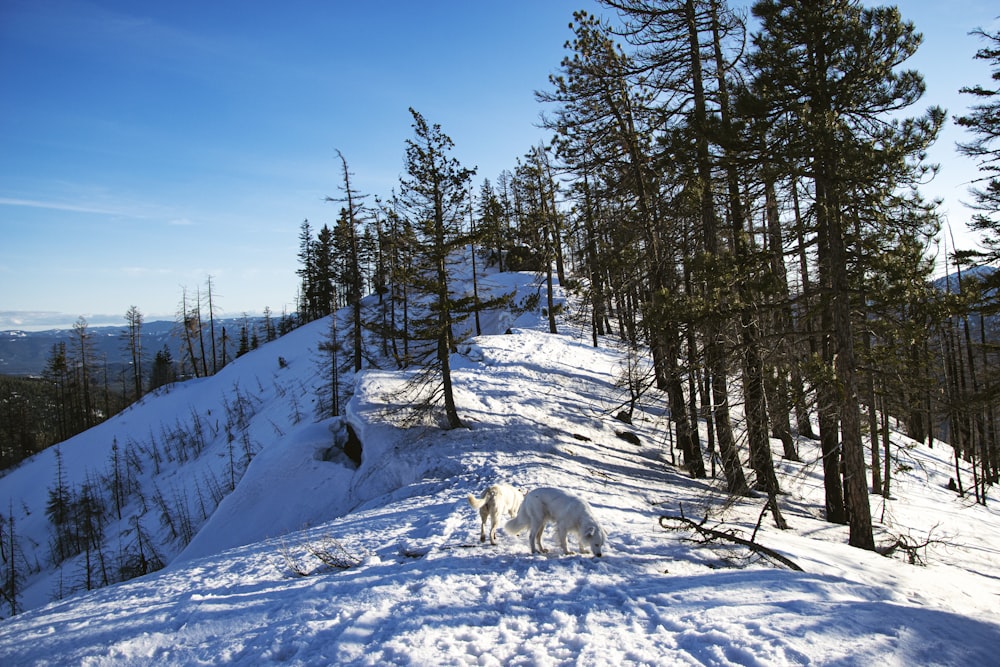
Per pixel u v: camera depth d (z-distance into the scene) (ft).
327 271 206.90
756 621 17.54
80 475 134.41
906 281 32.42
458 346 106.52
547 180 113.19
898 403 48.11
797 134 33.99
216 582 28.68
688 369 38.29
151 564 89.35
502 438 64.75
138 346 226.58
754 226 45.85
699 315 35.63
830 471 46.06
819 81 34.60
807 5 35.12
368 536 35.06
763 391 36.17
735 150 37.40
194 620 20.94
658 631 16.93
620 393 87.81
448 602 19.81
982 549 47.73
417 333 69.82
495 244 85.51
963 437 83.76
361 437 68.80
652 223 53.88
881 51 33.71
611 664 14.90
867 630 17.19
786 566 25.73
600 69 54.75
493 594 20.63
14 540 111.45
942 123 32.94
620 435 72.08
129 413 166.71
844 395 33.30
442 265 70.28
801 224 38.55
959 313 34.24
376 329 76.74
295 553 32.73
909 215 34.88
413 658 15.42
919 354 41.52
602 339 128.06
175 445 136.15
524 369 93.30
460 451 61.57
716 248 48.42
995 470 84.74
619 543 28.60
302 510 62.13
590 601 19.53
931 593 25.59
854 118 36.37
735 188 43.24
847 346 35.14
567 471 53.16
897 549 38.63
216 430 136.67
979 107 59.26
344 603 20.16
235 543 60.03
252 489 65.98
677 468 62.85
